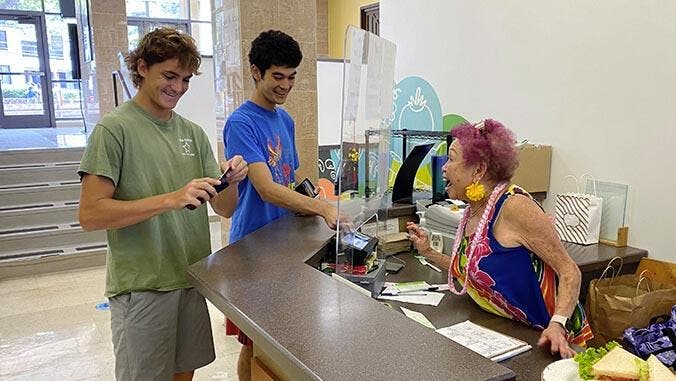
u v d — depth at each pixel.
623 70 2.70
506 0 3.31
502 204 1.66
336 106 5.30
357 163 1.71
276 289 1.35
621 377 1.03
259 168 2.08
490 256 1.66
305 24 3.55
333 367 0.92
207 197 1.62
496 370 0.91
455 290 1.83
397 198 2.68
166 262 1.80
